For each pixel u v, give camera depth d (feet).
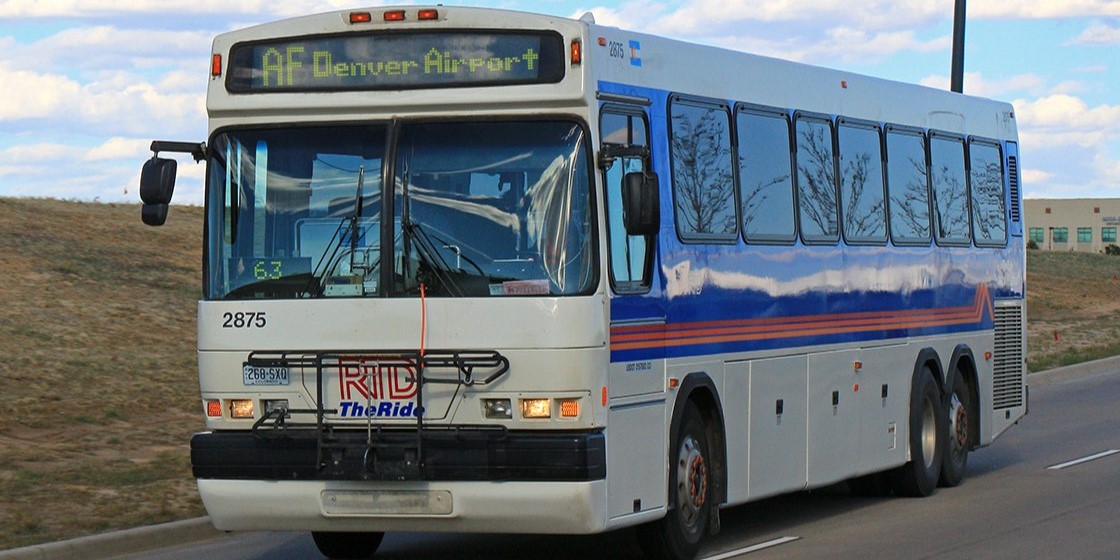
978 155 57.06
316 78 33.60
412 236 32.71
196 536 43.39
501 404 31.99
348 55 33.50
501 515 32.01
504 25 32.83
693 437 37.52
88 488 49.14
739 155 40.27
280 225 33.63
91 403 69.92
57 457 56.34
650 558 36.86
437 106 32.86
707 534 39.93
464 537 43.01
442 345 32.17
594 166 32.45
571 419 31.86
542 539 42.27
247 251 33.81
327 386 32.78
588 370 31.91
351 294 32.86
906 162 50.90
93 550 40.19
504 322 31.96
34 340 85.61
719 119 39.37
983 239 56.95
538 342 31.78
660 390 35.42
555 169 32.42
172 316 102.27
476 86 32.76
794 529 43.27
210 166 34.30
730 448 39.14
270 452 33.09
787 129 43.11
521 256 32.24
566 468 31.50
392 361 32.30
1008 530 42.04
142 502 46.70
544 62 32.58
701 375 37.47
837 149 46.06
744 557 37.93
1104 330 138.10
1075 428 71.82
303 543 42.80
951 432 53.01
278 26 34.04
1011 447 65.05
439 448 32.07
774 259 41.63
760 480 40.68
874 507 48.24
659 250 35.63
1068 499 48.52
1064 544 39.29
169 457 56.44
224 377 33.58
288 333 33.12
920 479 50.31
